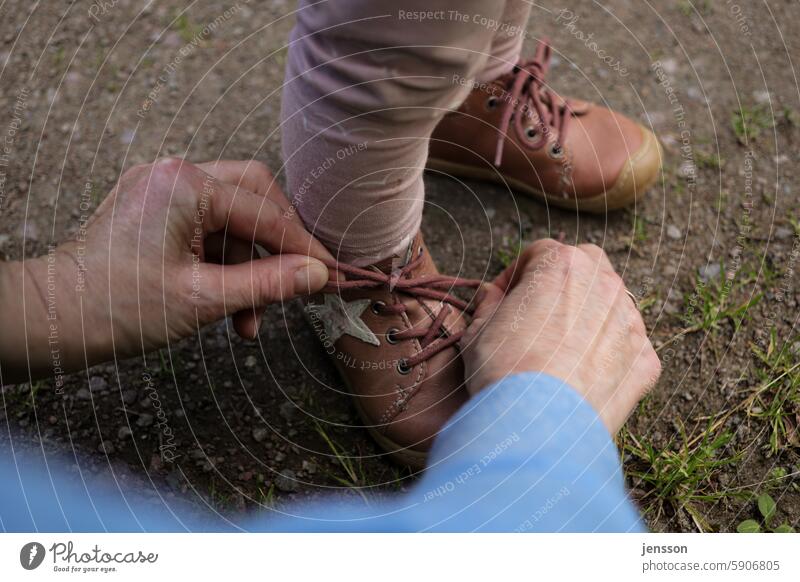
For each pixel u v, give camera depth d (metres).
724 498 0.99
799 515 0.97
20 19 1.47
